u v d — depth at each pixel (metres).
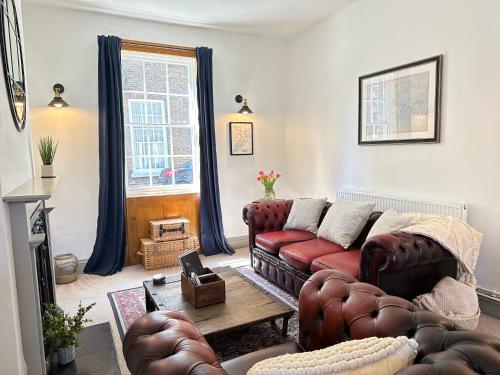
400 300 1.31
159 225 4.09
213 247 4.62
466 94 2.83
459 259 2.41
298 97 4.91
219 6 3.83
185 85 4.57
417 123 3.21
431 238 2.36
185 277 2.36
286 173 5.21
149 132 4.39
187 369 1.03
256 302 2.29
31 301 1.72
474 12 2.73
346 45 4.00
